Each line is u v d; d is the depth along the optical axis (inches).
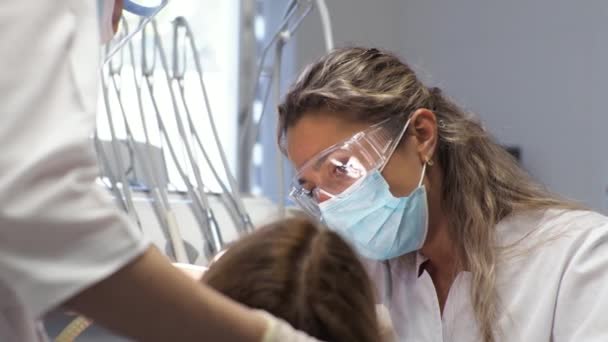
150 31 72.2
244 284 32.0
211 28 77.6
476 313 55.2
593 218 56.1
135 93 71.4
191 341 27.8
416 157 55.3
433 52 117.7
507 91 108.0
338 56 56.9
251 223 68.6
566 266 54.0
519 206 57.7
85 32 29.0
